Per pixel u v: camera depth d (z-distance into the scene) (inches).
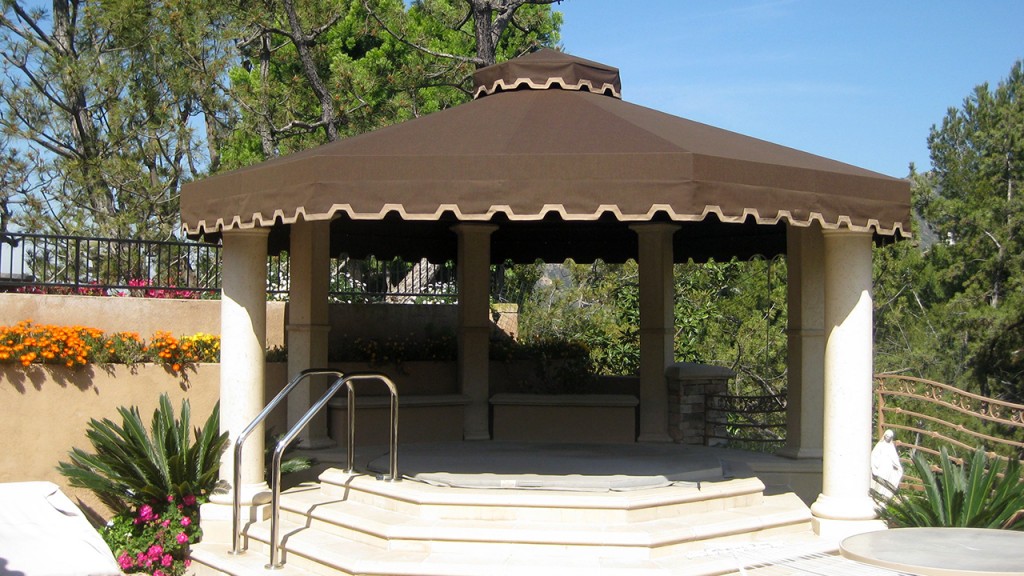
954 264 1064.2
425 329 596.7
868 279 340.8
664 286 515.8
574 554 301.6
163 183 836.0
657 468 380.5
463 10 909.2
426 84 869.2
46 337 410.9
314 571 312.7
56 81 828.0
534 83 413.4
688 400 513.7
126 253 636.1
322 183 290.5
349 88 858.8
